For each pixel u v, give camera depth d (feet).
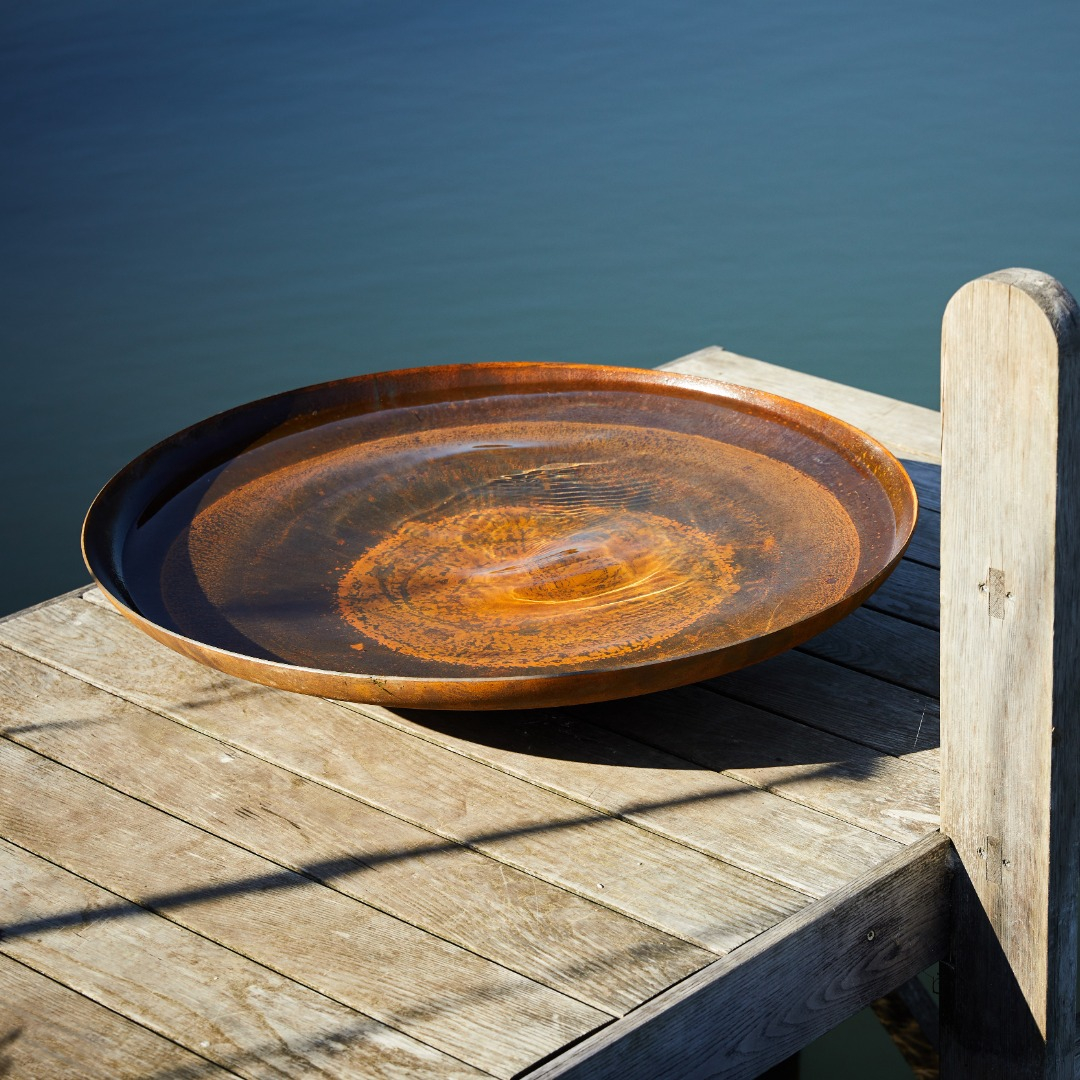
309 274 20.58
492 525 8.04
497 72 27.58
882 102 25.02
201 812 6.41
